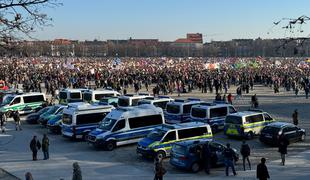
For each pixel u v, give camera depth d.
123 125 28.05
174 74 79.00
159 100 37.22
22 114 42.69
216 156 22.47
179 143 22.45
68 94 44.59
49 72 85.62
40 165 23.84
